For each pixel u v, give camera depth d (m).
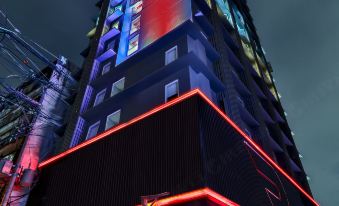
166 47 21.61
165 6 25.28
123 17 30.41
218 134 15.23
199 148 13.17
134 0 30.77
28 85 32.06
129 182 14.62
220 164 13.91
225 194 12.93
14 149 25.88
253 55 36.69
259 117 25.03
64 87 31.53
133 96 20.58
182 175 12.92
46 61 18.89
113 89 23.27
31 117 26.77
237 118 19.42
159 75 19.25
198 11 23.31
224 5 35.06
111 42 29.03
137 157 15.38
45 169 20.25
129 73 22.81
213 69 22.66
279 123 33.28
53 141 27.00
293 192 22.25
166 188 13.03
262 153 19.72
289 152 31.50
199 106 14.98
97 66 27.44
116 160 16.23
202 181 12.09
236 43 30.11
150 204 11.98
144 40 23.94
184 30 20.81
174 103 16.03
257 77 32.56
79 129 22.47
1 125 29.41
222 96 21.05
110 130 18.16
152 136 15.62
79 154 18.78
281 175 21.56
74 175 17.83
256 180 16.72
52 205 17.31
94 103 24.00
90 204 15.41
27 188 21.34
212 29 24.52
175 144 14.27
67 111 30.00
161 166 13.98
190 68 18.66
